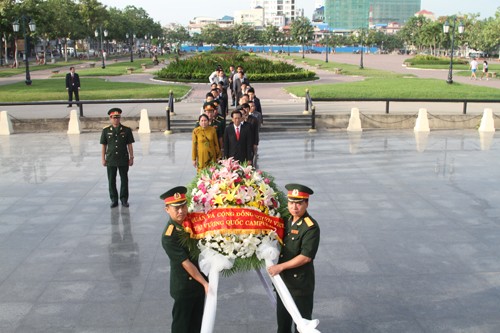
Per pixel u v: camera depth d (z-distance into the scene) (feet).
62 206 36.14
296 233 17.34
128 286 23.98
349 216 33.58
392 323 20.66
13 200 37.60
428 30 336.08
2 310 21.85
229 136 35.99
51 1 246.88
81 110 71.26
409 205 35.88
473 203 36.29
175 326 18.04
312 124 68.95
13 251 28.25
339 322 20.74
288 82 134.72
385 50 526.98
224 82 77.82
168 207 17.16
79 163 49.78
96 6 289.94
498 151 54.80
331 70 181.47
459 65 215.92
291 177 43.68
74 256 27.50
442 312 21.50
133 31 371.15
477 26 303.68
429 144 59.16
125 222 32.73
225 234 16.96
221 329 20.17
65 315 21.39
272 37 503.61
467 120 71.72
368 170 46.24
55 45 391.86
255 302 22.29
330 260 26.71
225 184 17.76
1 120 68.18
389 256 27.20
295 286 17.48
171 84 128.47
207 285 16.66
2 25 190.29
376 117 71.61
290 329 18.47
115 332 20.06
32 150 56.70
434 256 27.20
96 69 187.93
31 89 110.11
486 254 27.45
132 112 77.97
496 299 22.57
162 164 48.67
